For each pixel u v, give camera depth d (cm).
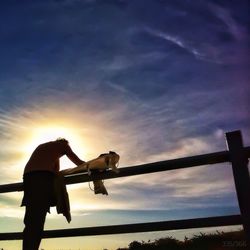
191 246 357
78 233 379
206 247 314
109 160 378
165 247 430
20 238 417
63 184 405
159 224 334
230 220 301
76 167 395
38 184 392
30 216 378
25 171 407
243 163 304
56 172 411
